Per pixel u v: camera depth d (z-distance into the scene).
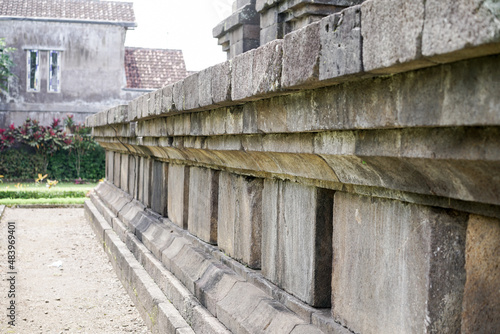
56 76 26.45
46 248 10.15
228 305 4.27
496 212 2.25
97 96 26.70
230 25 9.46
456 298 2.49
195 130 4.99
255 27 9.07
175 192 6.98
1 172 24.55
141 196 9.14
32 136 24.62
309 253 3.57
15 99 26.09
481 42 1.69
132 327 5.88
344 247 3.19
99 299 6.95
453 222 2.47
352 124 2.58
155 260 6.53
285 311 3.70
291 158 3.46
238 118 3.98
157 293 5.76
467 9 1.73
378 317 2.86
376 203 2.89
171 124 5.81
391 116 2.31
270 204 4.16
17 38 26.03
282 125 3.30
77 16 26.59
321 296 3.52
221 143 4.54
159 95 5.60
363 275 3.00
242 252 4.70
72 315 6.27
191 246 5.82
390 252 2.77
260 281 4.22
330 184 3.32
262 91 3.18
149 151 8.02
